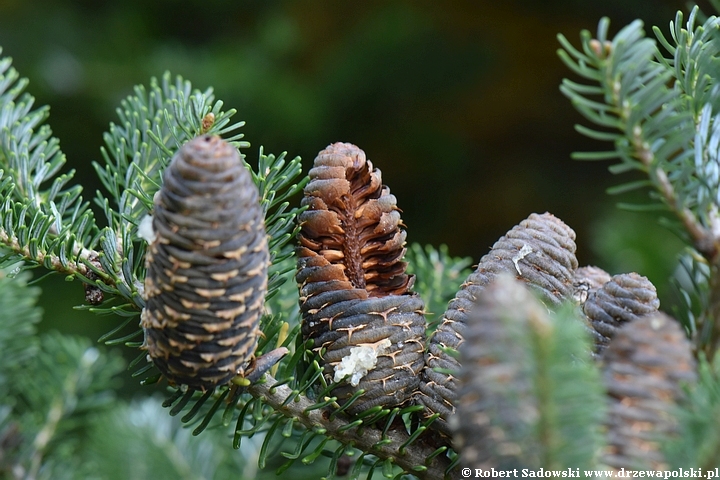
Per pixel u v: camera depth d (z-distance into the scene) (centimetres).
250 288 50
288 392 54
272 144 134
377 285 54
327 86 139
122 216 55
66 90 130
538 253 53
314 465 64
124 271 55
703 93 52
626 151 50
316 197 54
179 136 57
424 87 141
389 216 54
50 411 63
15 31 135
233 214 50
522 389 46
